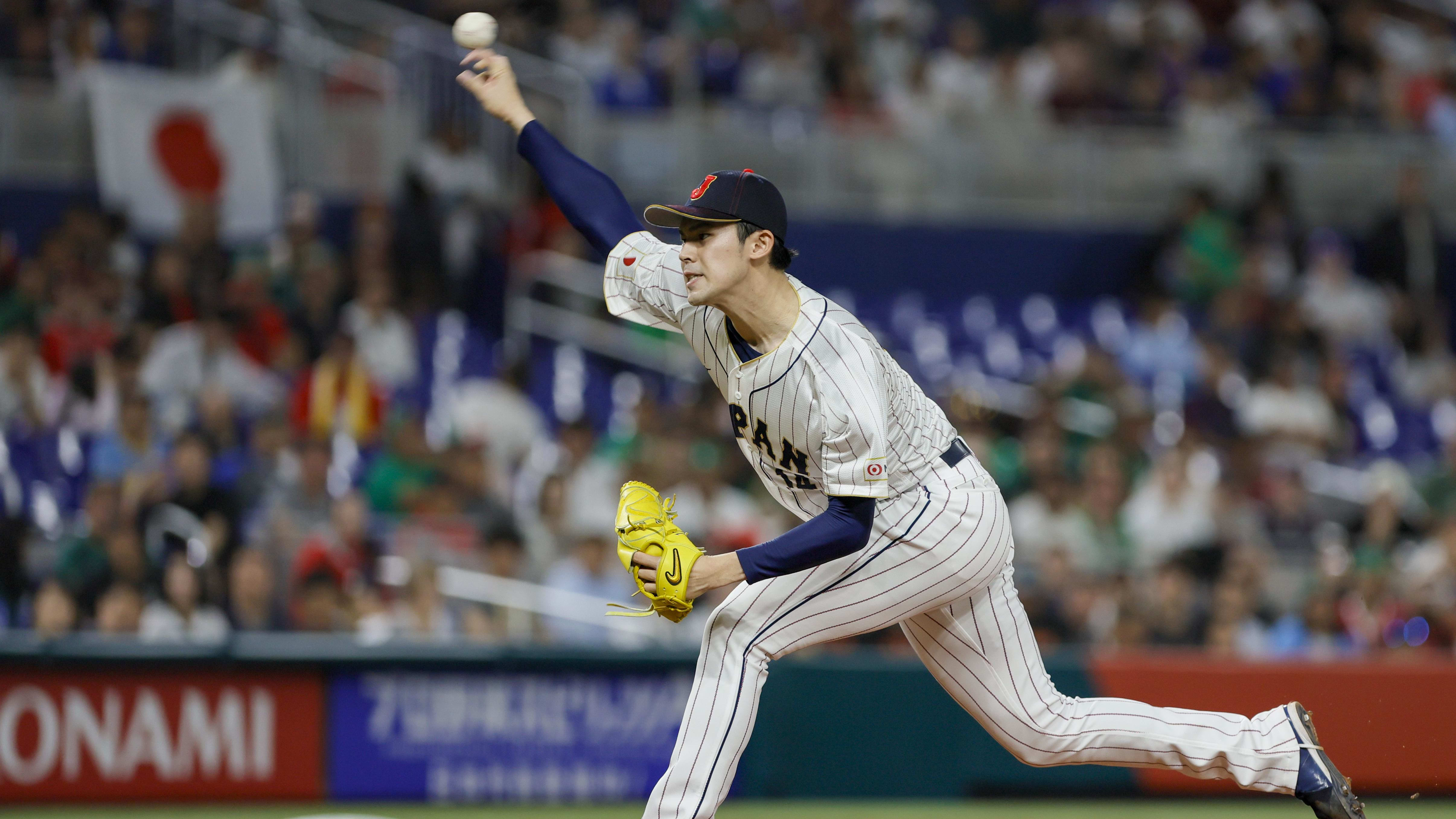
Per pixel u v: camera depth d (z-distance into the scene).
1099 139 51.28
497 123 45.31
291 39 43.72
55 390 32.41
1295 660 24.61
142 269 37.62
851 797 23.89
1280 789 13.69
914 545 12.77
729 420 35.97
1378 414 45.28
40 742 21.84
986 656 13.38
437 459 30.88
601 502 32.12
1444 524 32.88
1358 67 57.72
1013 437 40.03
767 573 12.23
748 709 12.92
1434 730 24.56
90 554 24.55
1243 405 42.50
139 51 42.16
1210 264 47.50
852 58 51.75
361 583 25.86
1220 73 57.56
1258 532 33.53
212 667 22.52
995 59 55.53
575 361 41.44
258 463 29.31
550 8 49.56
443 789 23.20
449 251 40.75
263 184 40.81
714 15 52.72
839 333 12.25
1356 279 51.50
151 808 22.14
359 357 34.59
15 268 36.22
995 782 24.38
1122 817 22.62
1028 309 48.88
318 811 22.16
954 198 50.03
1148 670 24.23
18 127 40.72
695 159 47.66
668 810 12.81
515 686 23.55
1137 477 36.84
